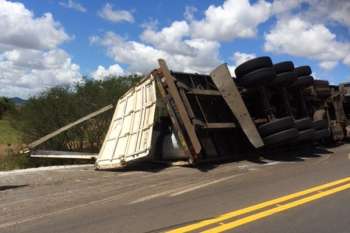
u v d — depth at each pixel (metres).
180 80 11.86
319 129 13.55
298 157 12.15
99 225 5.84
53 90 17.75
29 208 7.01
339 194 7.20
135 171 10.38
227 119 12.42
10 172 10.52
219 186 8.12
